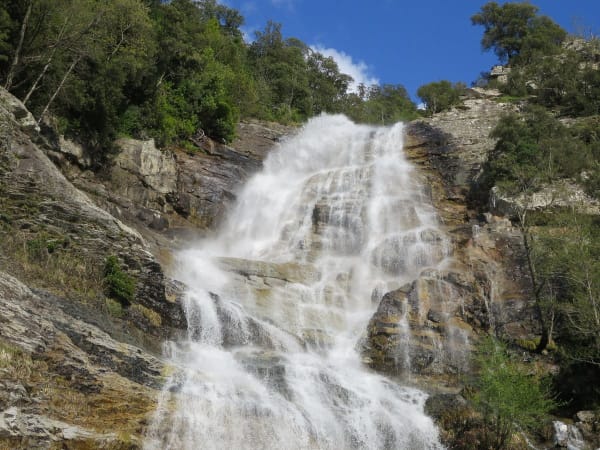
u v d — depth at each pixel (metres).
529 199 35.72
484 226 34.38
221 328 24.14
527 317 27.56
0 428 14.94
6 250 20.97
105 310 21.38
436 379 24.95
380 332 26.31
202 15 69.56
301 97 69.12
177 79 43.41
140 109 38.84
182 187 37.66
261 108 57.72
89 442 16.25
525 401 20.77
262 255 35.25
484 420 21.22
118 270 22.69
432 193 42.47
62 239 22.52
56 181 24.00
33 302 18.64
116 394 17.67
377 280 31.72
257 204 40.16
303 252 35.28
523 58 71.94
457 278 28.39
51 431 15.85
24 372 16.41
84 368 17.58
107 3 36.34
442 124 52.41
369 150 50.34
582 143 42.22
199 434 18.16
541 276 28.28
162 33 43.22
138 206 32.91
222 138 45.38
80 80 33.28
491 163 41.47
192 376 19.62
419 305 27.22
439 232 33.94
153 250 28.14
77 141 33.03
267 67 70.50
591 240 27.17
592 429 21.30
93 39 34.06
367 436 20.52
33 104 32.03
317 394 21.22
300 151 49.72
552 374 24.48
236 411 19.00
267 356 23.67
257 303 27.78
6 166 23.31
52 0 31.12
